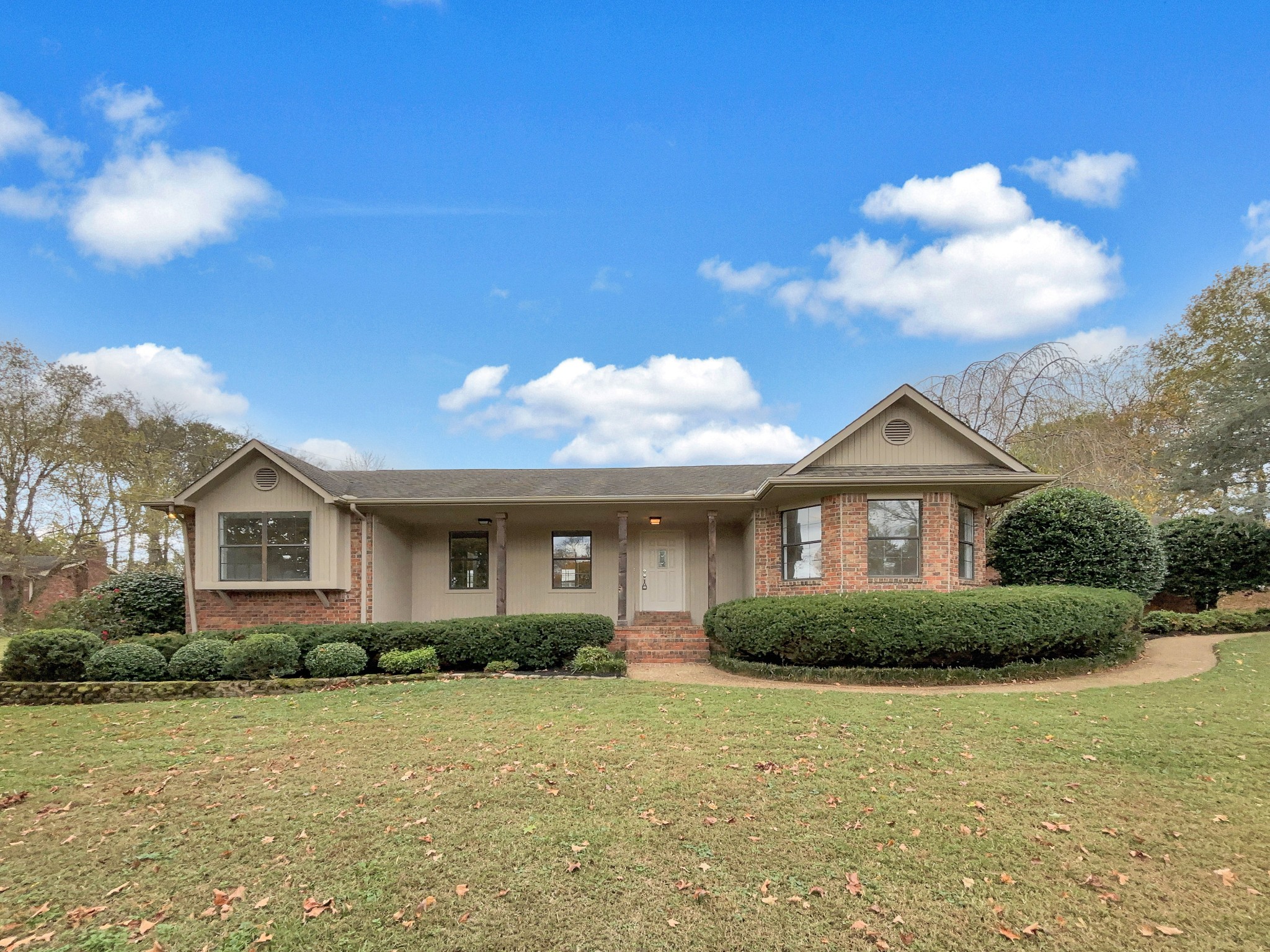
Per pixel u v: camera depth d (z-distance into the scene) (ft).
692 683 34.58
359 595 46.21
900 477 40.78
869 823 15.42
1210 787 17.48
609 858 13.83
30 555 84.84
